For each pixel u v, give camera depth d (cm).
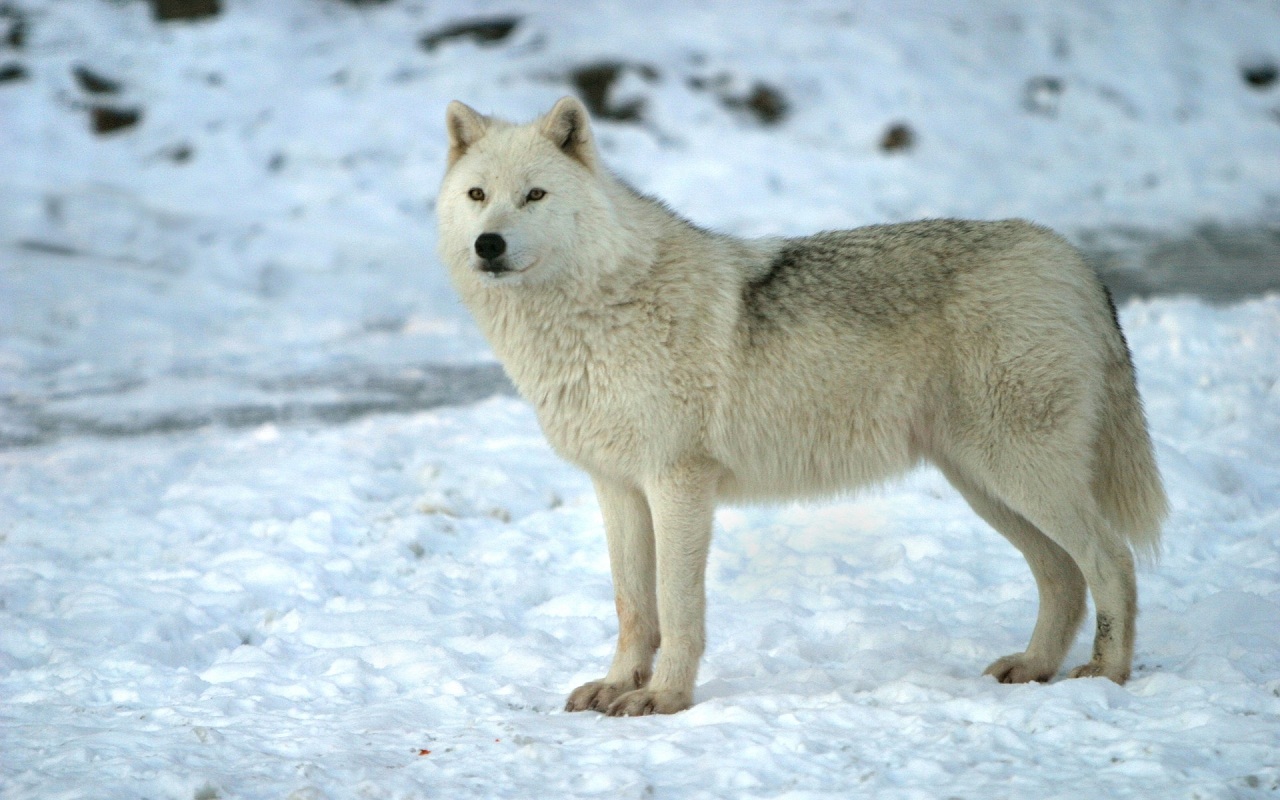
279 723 948
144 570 1395
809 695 970
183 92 4122
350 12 4566
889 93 4094
